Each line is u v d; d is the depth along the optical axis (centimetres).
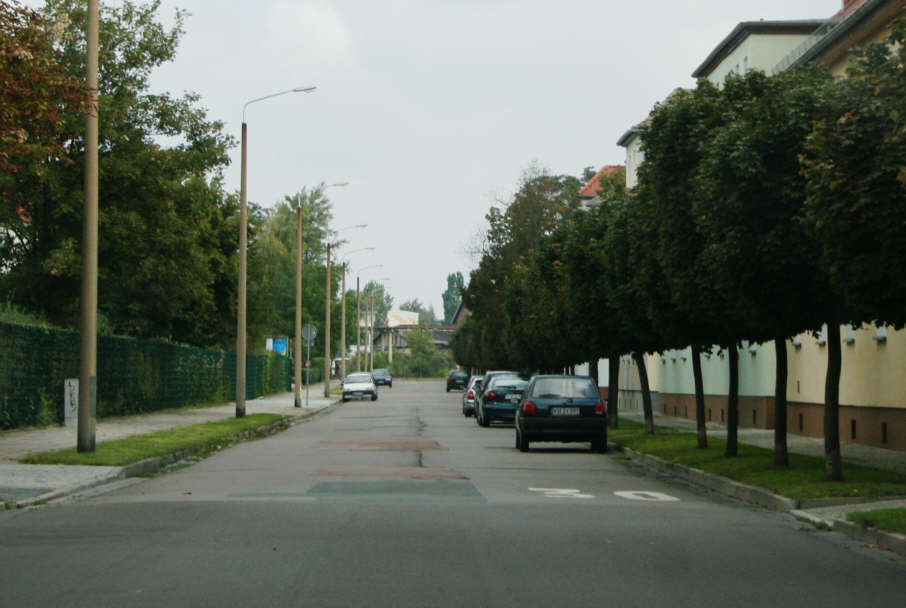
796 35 3900
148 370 3991
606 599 760
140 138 3441
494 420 4153
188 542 1007
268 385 7331
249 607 716
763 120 1580
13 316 2827
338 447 2606
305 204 10925
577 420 2508
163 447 2202
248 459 2214
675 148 1925
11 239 3462
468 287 6606
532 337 4994
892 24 1195
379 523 1150
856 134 1187
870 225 1188
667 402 4844
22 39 1454
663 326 2227
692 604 751
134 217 3303
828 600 778
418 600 744
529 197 6519
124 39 3400
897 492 1418
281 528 1107
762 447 2369
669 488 1712
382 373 11431
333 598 748
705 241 1884
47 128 1553
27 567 869
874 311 1304
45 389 2817
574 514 1270
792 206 1540
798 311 1612
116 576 829
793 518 1311
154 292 4691
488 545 1003
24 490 1441
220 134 3634
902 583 856
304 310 9894
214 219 5391
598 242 2983
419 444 2738
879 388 2430
